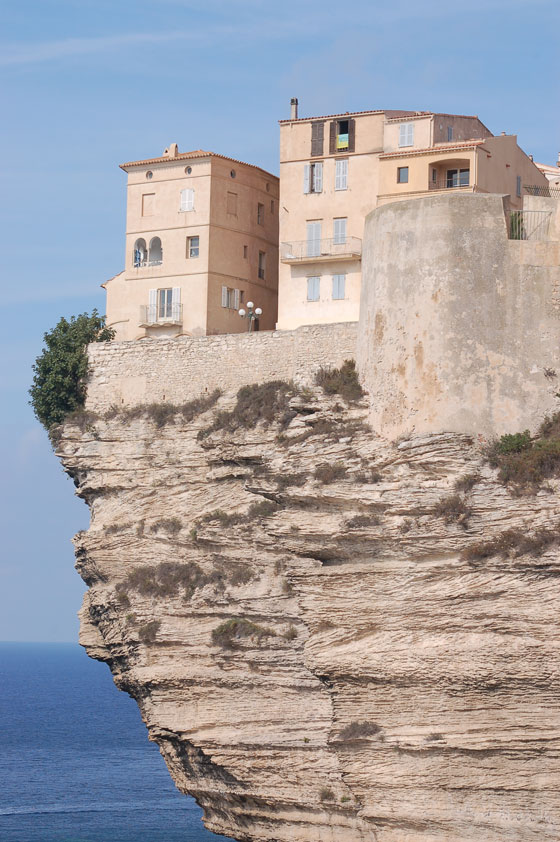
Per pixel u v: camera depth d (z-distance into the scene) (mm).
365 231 107562
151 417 124250
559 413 97875
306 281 134000
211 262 138375
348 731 97562
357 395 106562
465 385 99438
